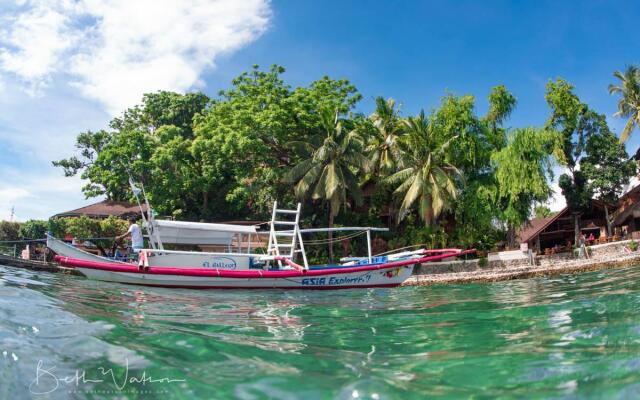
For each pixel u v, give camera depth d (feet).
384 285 47.55
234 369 13.85
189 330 20.25
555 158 96.73
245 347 17.01
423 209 92.02
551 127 107.45
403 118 101.86
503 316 24.84
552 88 112.16
